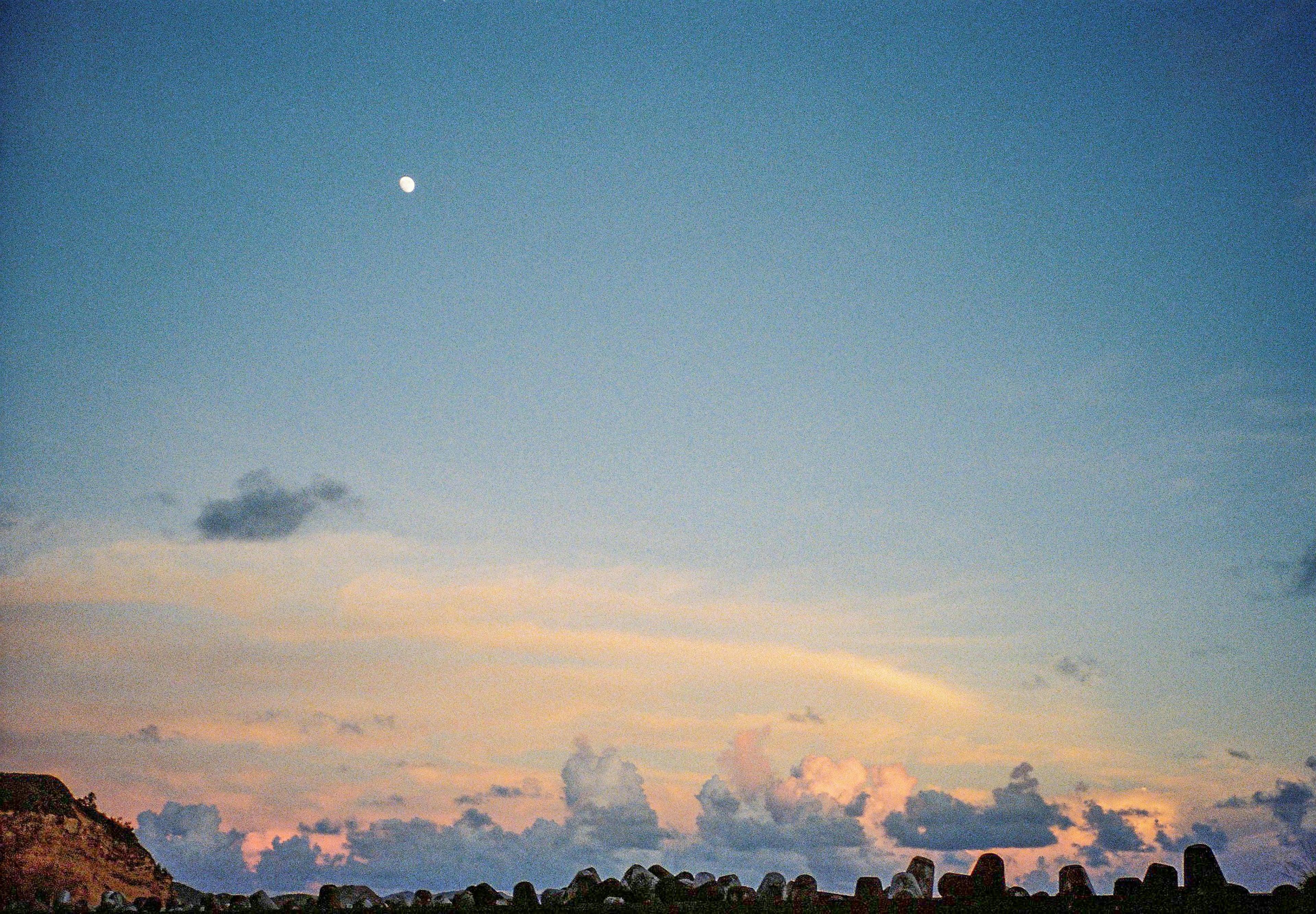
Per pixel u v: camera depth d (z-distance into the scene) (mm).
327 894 30969
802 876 28641
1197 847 24750
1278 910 22188
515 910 28359
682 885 29031
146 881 39562
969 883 26703
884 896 27109
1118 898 24906
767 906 26922
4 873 35344
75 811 40625
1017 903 25547
